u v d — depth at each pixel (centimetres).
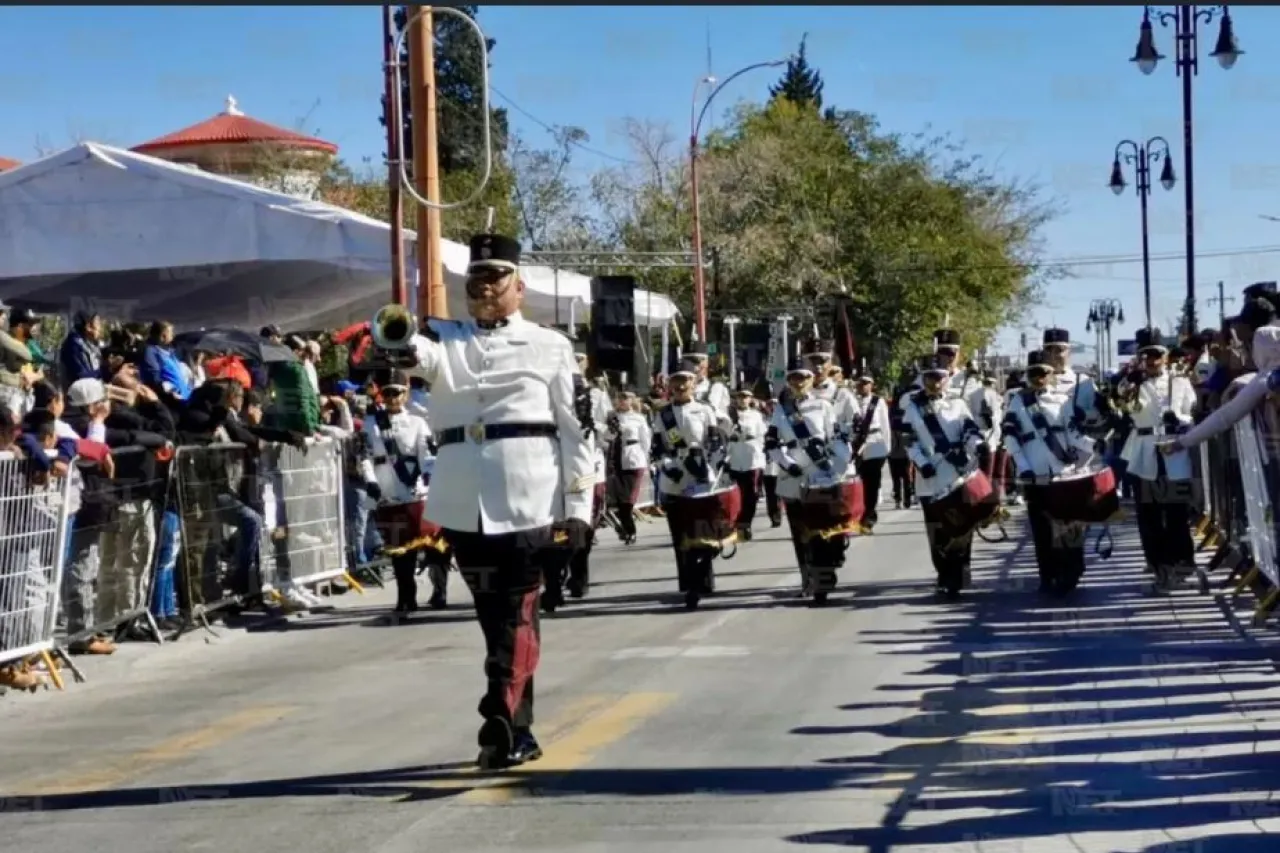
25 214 1770
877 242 5134
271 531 1389
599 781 711
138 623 1223
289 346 1770
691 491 1356
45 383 1128
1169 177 3162
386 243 1753
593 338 1395
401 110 1734
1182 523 1341
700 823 635
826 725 825
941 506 1348
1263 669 961
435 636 1249
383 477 1377
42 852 629
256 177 3862
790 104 5872
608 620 1291
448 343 756
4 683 1024
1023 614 1246
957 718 837
